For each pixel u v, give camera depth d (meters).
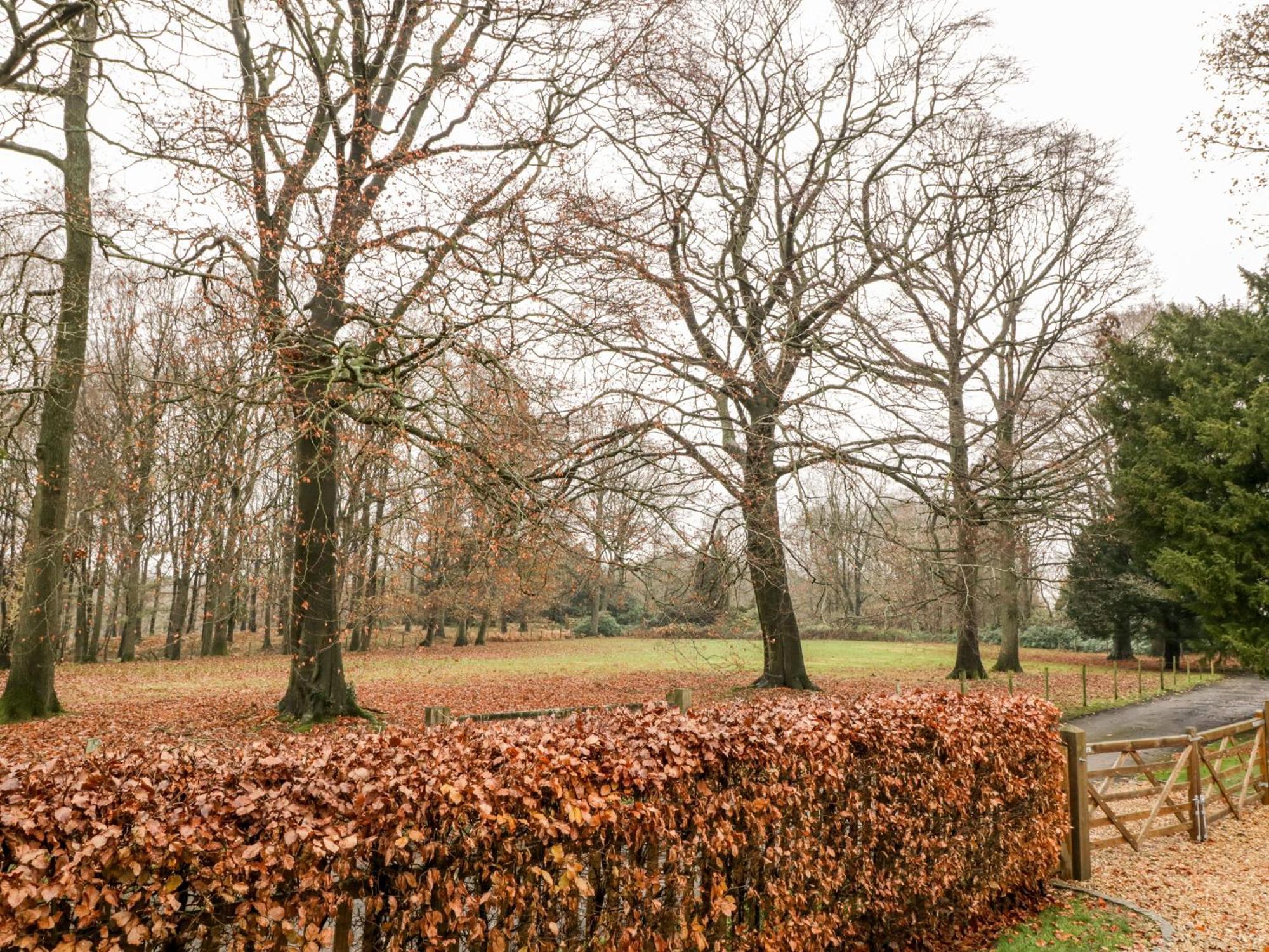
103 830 3.15
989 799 6.71
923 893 5.98
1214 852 9.13
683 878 4.46
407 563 16.33
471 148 15.44
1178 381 19.86
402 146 15.23
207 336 13.37
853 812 5.54
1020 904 7.16
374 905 3.57
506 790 3.91
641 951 4.23
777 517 17.41
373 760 4.23
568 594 46.06
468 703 19.12
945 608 26.84
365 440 12.50
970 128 22.34
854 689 22.53
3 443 15.69
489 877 3.82
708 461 15.11
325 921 3.55
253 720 15.15
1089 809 8.66
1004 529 20.81
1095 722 19.81
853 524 18.50
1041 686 25.09
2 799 3.27
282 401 11.00
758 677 23.62
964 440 20.86
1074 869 7.98
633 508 13.82
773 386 17.59
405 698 20.03
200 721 15.34
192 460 11.93
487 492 12.13
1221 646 18.69
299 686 15.36
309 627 15.45
